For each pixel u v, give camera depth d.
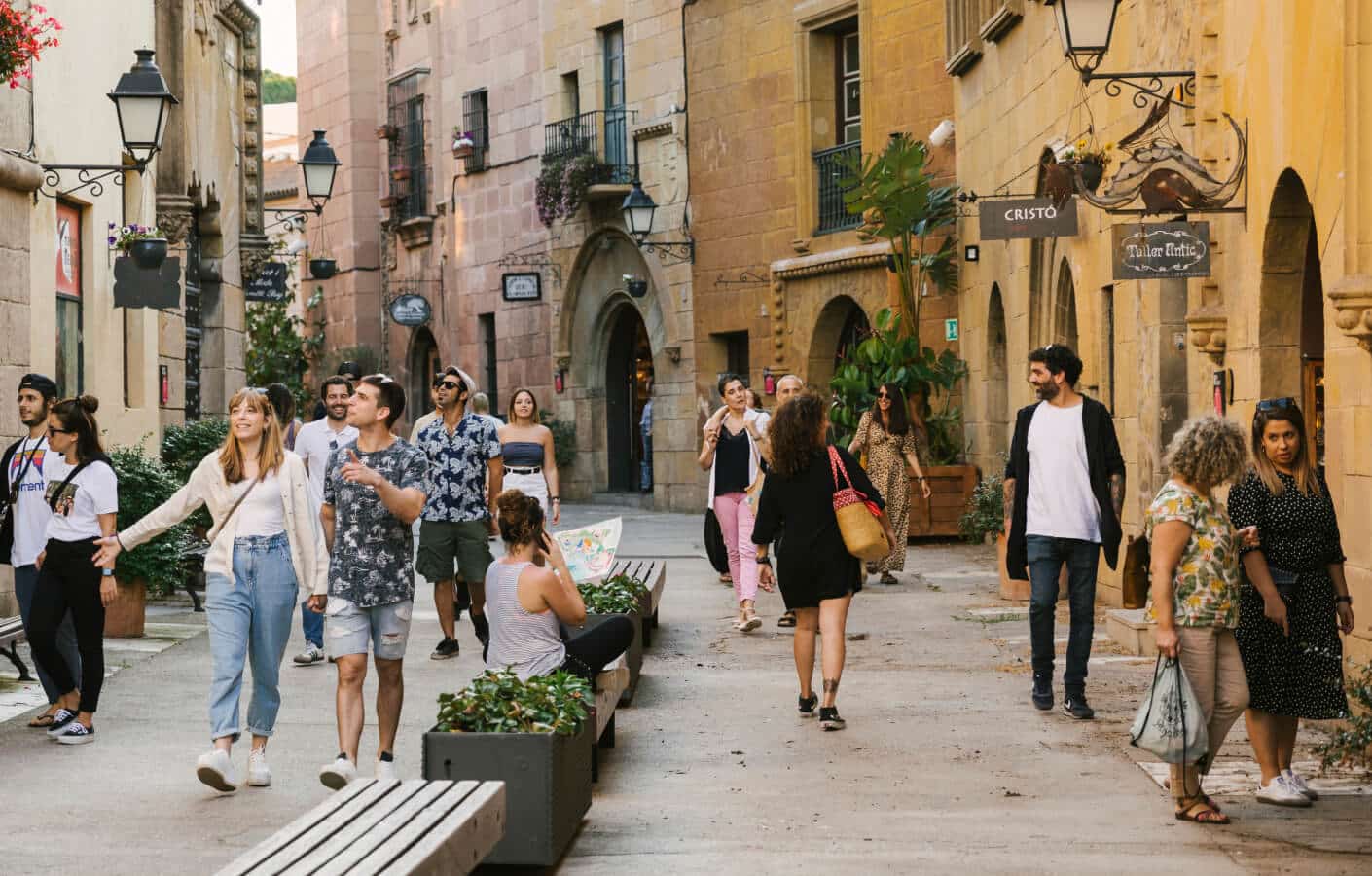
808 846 6.93
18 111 14.09
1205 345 11.42
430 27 40.06
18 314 14.04
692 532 25.53
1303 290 10.46
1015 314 19.66
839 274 26.81
